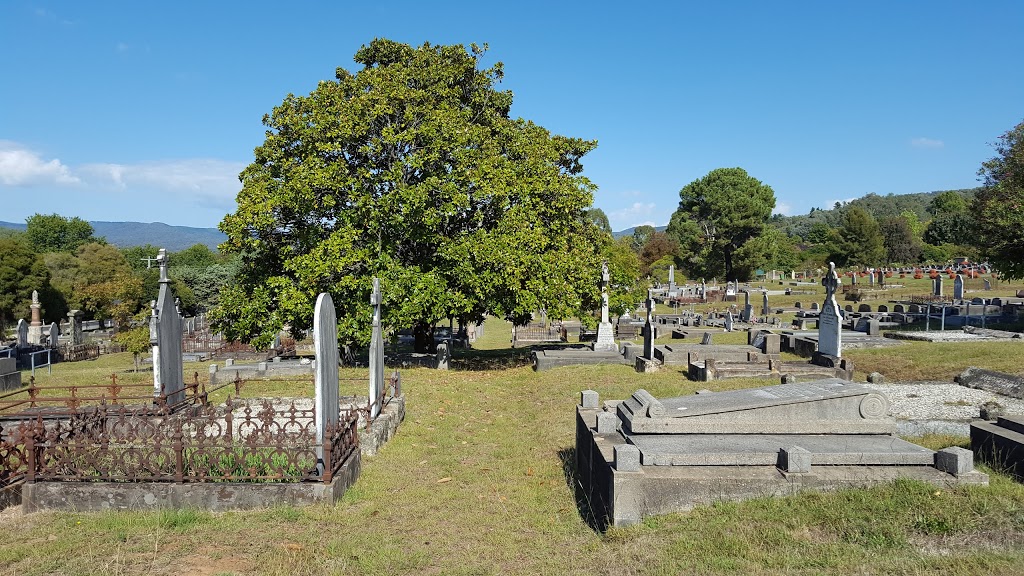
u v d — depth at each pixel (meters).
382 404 12.87
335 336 9.28
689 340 28.66
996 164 25.89
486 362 23.73
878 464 7.36
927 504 6.41
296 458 8.12
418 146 21.00
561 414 13.50
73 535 6.86
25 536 6.86
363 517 7.56
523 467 9.95
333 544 6.60
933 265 80.31
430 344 25.91
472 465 10.16
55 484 7.76
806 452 7.12
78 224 89.38
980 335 22.53
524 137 23.58
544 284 20.33
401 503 8.17
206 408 12.66
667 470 7.21
